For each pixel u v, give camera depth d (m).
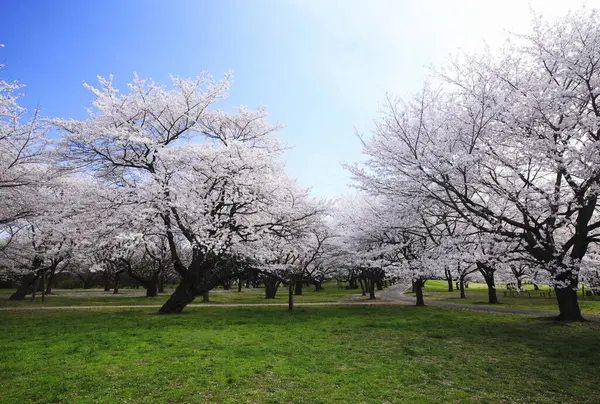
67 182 21.48
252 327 13.96
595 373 8.45
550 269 13.27
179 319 15.87
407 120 15.61
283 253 22.42
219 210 17.83
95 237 17.95
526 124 13.46
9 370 8.15
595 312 19.56
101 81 18.22
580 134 12.27
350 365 8.88
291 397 6.82
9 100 15.79
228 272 19.97
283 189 19.50
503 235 14.60
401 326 14.55
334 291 48.62
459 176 13.98
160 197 15.84
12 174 17.86
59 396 6.71
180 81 19.30
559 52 13.07
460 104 14.59
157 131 20.02
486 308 22.72
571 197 13.31
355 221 25.36
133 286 55.78
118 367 8.36
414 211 16.72
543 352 10.27
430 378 8.01
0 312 19.02
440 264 15.00
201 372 8.09
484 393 7.20
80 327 13.52
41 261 26.52
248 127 22.14
